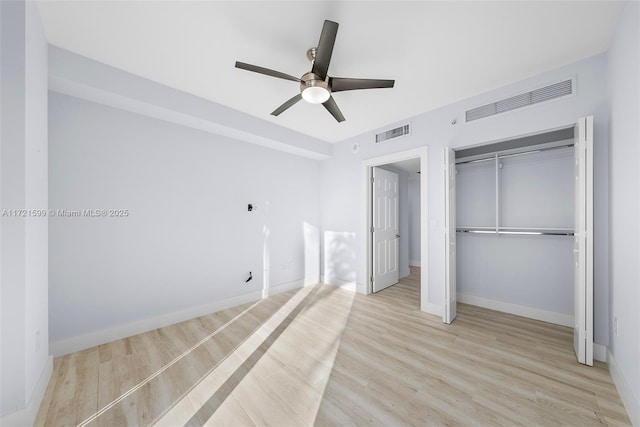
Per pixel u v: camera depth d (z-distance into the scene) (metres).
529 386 1.70
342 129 3.69
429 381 1.76
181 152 2.88
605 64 2.01
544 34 1.82
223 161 3.26
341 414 1.48
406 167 4.65
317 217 4.51
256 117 3.24
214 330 2.61
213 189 3.16
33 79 1.54
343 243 4.17
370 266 3.90
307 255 4.34
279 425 1.40
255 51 2.01
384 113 3.15
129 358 2.08
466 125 2.76
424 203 3.10
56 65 1.91
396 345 2.28
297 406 1.54
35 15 1.55
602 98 2.02
